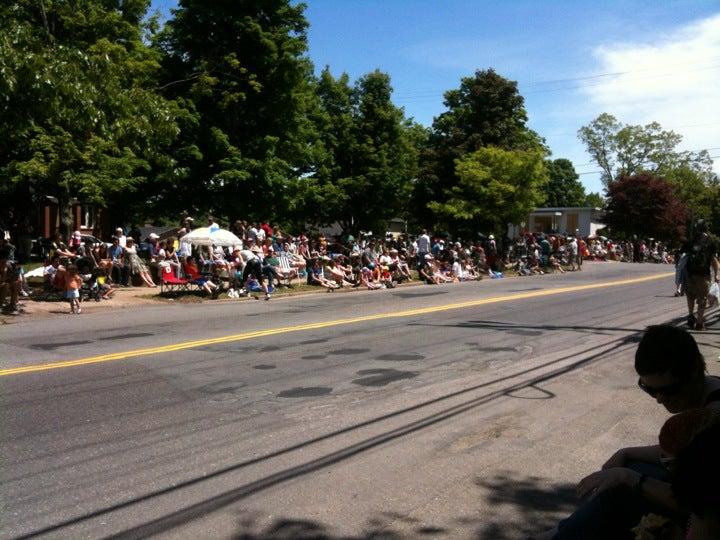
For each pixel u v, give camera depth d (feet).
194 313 49.98
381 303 57.47
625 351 33.35
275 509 14.26
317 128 132.36
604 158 238.27
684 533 8.58
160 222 124.16
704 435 7.38
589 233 200.44
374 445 18.53
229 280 63.36
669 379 8.59
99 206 94.22
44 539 12.82
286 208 105.09
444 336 37.99
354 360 30.76
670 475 8.07
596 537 9.34
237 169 94.99
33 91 46.52
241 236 76.23
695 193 224.33
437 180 139.74
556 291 69.72
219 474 16.25
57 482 15.66
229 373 27.73
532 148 128.77
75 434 19.30
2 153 68.13
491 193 119.44
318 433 19.60
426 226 149.07
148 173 94.02
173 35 98.22
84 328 41.50
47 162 65.21
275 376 27.22
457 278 88.33
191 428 19.98
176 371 28.02
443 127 148.15
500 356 31.91
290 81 100.48
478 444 18.66
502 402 23.24
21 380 26.00
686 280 38.99
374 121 141.49
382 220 145.18
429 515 14.03
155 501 14.62
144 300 58.54
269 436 19.27
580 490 9.85
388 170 139.23
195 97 94.68
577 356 31.94
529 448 18.33
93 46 68.64
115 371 27.91
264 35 96.58
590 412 21.99
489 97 140.67
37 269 70.74
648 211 185.47
